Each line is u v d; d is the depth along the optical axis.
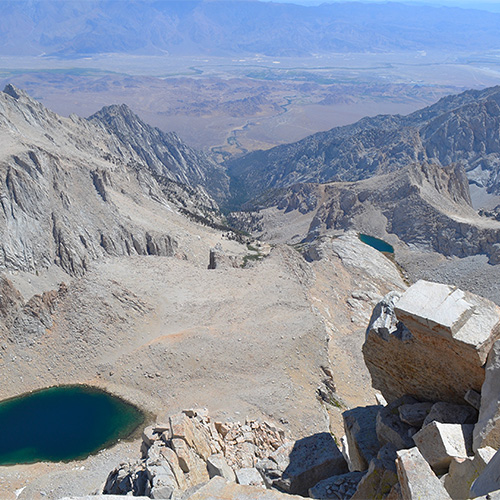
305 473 31.25
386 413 29.23
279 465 32.19
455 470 20.81
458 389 27.11
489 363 23.97
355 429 31.44
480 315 25.97
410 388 30.11
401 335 28.61
